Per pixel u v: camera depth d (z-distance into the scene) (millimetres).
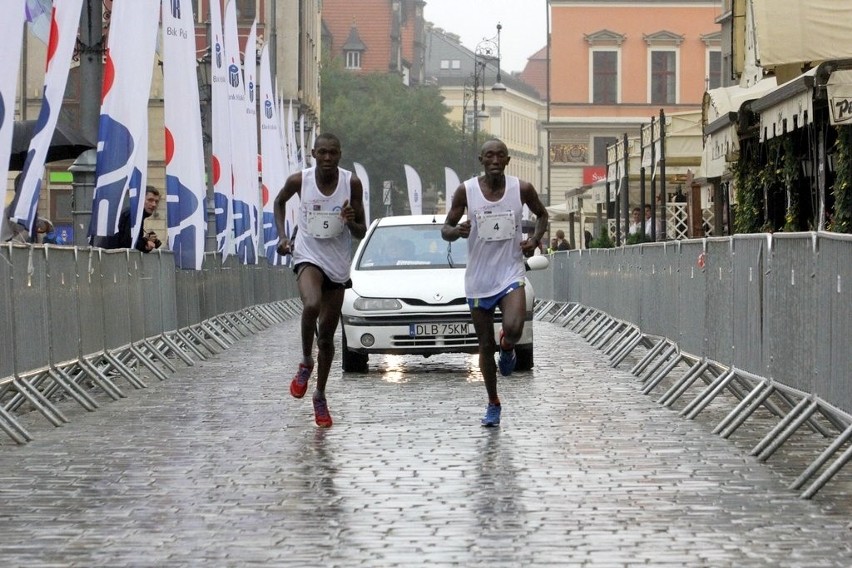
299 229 15344
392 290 21828
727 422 14734
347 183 15297
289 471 12406
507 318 15008
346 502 10906
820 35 22766
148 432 15188
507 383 20422
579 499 10969
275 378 21703
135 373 22484
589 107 108562
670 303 20672
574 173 108938
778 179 27375
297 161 56812
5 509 10742
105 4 26469
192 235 27078
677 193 50250
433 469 12438
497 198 15094
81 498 11188
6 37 16328
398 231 23766
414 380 21000
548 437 14484
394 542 9445
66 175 73062
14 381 16016
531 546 9289
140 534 9797
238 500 11031
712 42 108812
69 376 18219
